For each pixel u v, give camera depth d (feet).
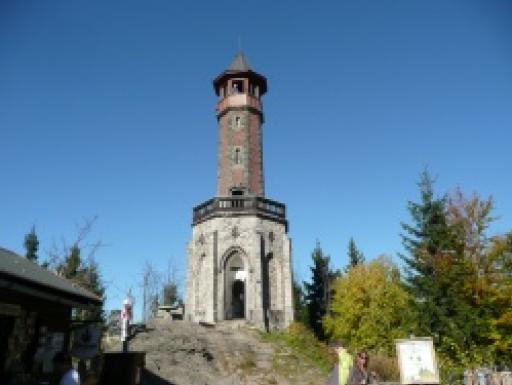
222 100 141.90
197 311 123.54
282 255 126.82
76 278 104.68
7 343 40.91
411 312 96.37
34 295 40.78
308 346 106.32
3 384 39.24
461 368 84.33
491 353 85.46
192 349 91.71
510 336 84.69
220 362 92.79
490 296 88.58
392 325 134.82
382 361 92.43
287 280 124.26
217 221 124.26
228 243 122.72
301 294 208.64
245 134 136.36
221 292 118.93
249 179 132.57
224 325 113.09
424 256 96.27
